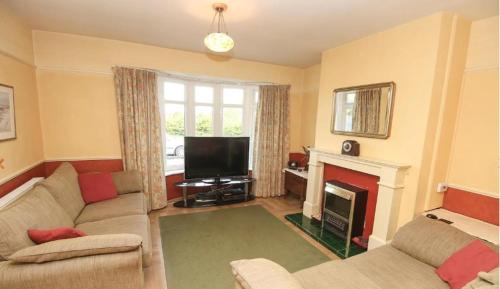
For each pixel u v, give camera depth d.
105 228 2.15
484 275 1.29
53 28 2.86
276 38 3.00
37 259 1.39
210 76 3.90
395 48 2.49
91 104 3.26
